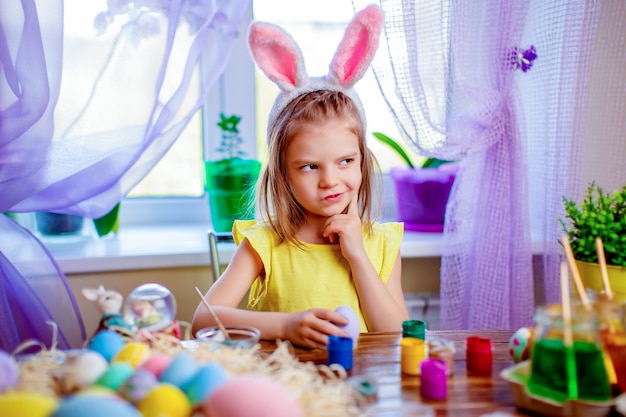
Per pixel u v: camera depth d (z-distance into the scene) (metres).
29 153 1.17
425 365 0.71
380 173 1.35
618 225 0.89
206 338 0.83
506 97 1.35
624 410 0.61
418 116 1.33
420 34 1.32
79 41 1.22
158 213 1.79
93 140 1.24
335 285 1.19
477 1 1.32
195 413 0.59
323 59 1.69
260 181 1.27
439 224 1.66
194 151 1.77
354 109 1.14
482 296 1.42
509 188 1.39
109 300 0.80
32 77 1.12
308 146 1.08
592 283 0.89
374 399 0.69
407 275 1.63
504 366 0.79
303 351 0.87
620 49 1.44
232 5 1.29
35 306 1.20
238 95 1.71
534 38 1.41
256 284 1.26
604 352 0.69
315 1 1.67
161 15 1.23
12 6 1.12
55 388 0.64
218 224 1.54
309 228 1.23
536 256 1.52
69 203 1.25
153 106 1.24
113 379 0.61
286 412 0.53
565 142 1.39
